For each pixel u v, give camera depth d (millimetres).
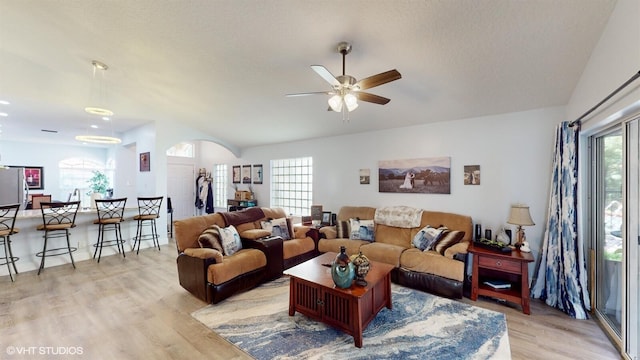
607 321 2471
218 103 4469
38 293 3182
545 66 2609
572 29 2166
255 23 2479
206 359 2084
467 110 3609
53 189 7801
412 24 2266
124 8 2543
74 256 4402
